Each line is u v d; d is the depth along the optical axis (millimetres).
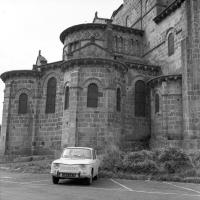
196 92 27453
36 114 33156
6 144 33094
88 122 27297
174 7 31938
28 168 23422
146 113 32938
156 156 21719
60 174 15430
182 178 18594
